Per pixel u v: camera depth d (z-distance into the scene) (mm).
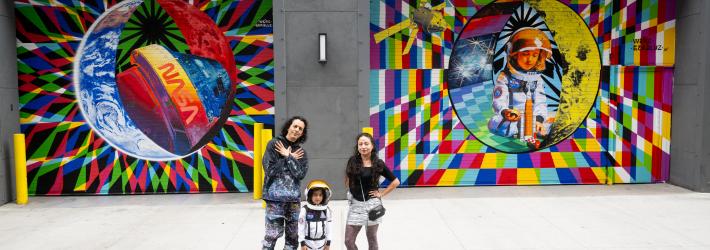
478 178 9477
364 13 8148
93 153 9023
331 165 8344
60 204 8422
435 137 9336
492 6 9141
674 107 9438
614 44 9320
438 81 9219
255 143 8352
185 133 9055
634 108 9469
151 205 8320
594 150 9516
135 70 8922
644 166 9578
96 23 8781
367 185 4996
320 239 5016
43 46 8766
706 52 8688
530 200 8352
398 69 9164
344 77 8211
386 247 6027
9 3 8445
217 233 6664
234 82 8953
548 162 9508
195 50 8906
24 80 8797
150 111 8992
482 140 9383
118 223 7207
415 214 7531
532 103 9352
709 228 6684
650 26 9328
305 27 8133
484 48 9219
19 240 6410
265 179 5230
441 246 6047
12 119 8609
